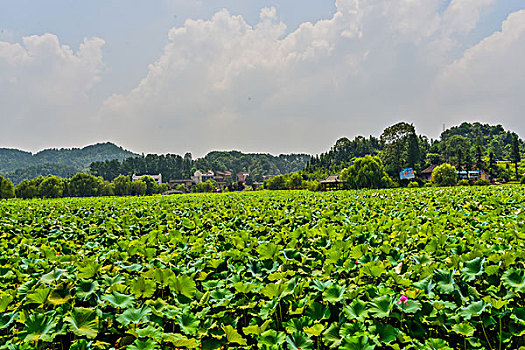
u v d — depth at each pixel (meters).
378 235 7.24
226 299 4.27
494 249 5.47
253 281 4.88
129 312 3.98
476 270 4.47
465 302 4.10
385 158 87.44
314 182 73.06
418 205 13.73
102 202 24.59
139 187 96.75
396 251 5.74
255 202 17.89
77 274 4.84
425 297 4.20
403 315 3.95
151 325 3.79
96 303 4.34
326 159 127.19
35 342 3.50
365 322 3.86
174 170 187.62
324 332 3.60
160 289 4.88
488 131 182.50
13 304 4.30
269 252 5.70
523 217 8.55
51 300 4.17
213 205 17.02
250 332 3.72
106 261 6.10
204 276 5.17
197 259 5.90
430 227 7.23
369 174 56.28
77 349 3.40
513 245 5.87
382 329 3.63
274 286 4.24
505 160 121.69
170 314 3.95
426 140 133.12
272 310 3.99
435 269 4.61
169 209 15.19
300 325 3.73
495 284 4.35
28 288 4.59
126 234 8.98
